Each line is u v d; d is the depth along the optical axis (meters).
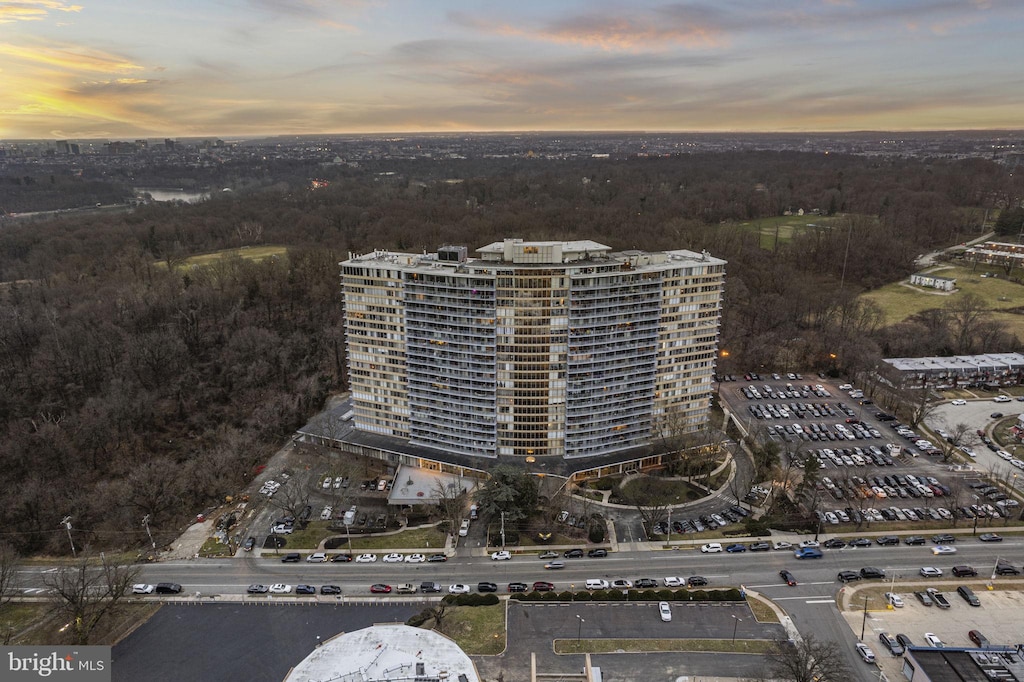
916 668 139.75
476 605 168.75
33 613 168.38
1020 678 135.62
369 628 155.75
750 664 147.75
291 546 197.25
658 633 158.00
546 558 189.62
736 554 189.62
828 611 165.50
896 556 187.00
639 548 193.62
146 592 174.38
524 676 144.75
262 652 153.25
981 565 182.25
